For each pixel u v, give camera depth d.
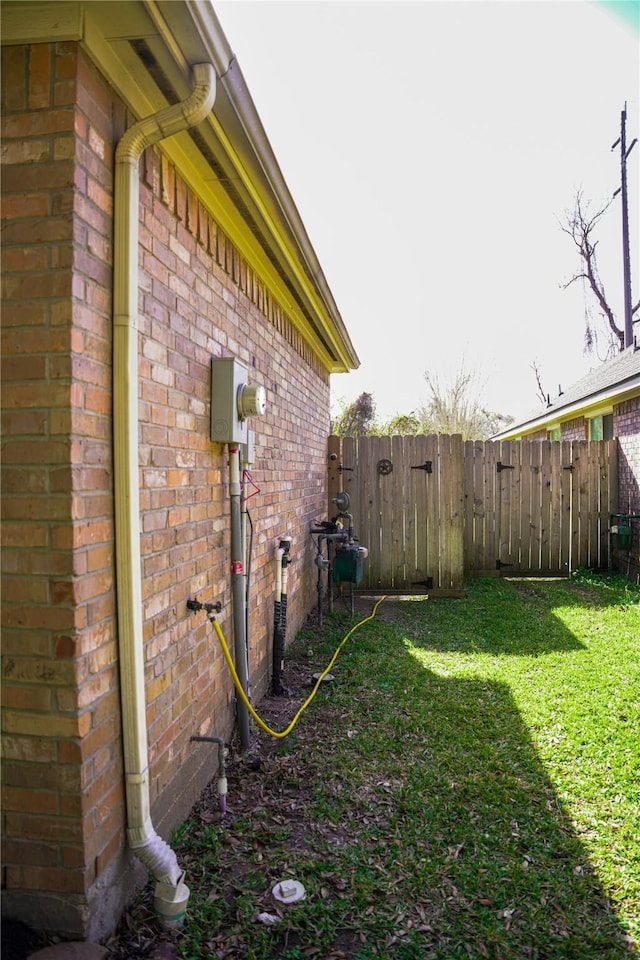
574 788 2.79
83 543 1.75
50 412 1.69
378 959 1.85
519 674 4.33
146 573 2.18
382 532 7.49
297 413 5.48
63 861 1.74
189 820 2.55
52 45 1.71
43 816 1.74
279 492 4.65
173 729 2.43
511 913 2.04
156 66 1.93
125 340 1.91
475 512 8.58
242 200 2.96
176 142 2.40
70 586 1.69
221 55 1.89
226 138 2.43
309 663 4.68
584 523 8.54
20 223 1.71
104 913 1.85
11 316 1.71
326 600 7.12
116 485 1.92
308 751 3.18
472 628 5.72
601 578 8.08
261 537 4.01
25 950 1.70
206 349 2.90
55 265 1.70
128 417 1.92
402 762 3.07
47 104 1.70
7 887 1.77
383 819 2.59
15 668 1.73
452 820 2.57
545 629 5.62
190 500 2.67
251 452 3.50
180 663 2.52
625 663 4.55
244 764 3.05
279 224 3.39
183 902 1.94
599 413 9.77
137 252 2.00
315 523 6.52
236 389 3.00
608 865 2.27
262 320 4.09
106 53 1.82
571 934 1.95
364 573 7.48
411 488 7.48
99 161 1.84
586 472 8.52
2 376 1.71
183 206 2.56
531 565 8.57
